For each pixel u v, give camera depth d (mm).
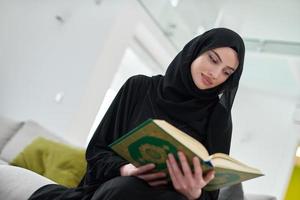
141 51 4465
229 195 1950
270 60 4742
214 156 1061
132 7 3785
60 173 2354
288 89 5277
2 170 1498
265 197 2104
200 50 1449
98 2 3852
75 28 3840
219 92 1448
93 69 3516
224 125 1447
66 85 3600
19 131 3008
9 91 3945
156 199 1011
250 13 4438
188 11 4520
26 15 4246
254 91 5586
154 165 1071
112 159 1211
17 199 1354
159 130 951
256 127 5410
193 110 1404
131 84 1463
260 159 5203
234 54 1414
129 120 1385
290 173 4996
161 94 1441
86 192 1194
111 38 3629
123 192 1000
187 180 1021
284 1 3988
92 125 3576
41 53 3924
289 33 4570
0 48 4238
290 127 5195
